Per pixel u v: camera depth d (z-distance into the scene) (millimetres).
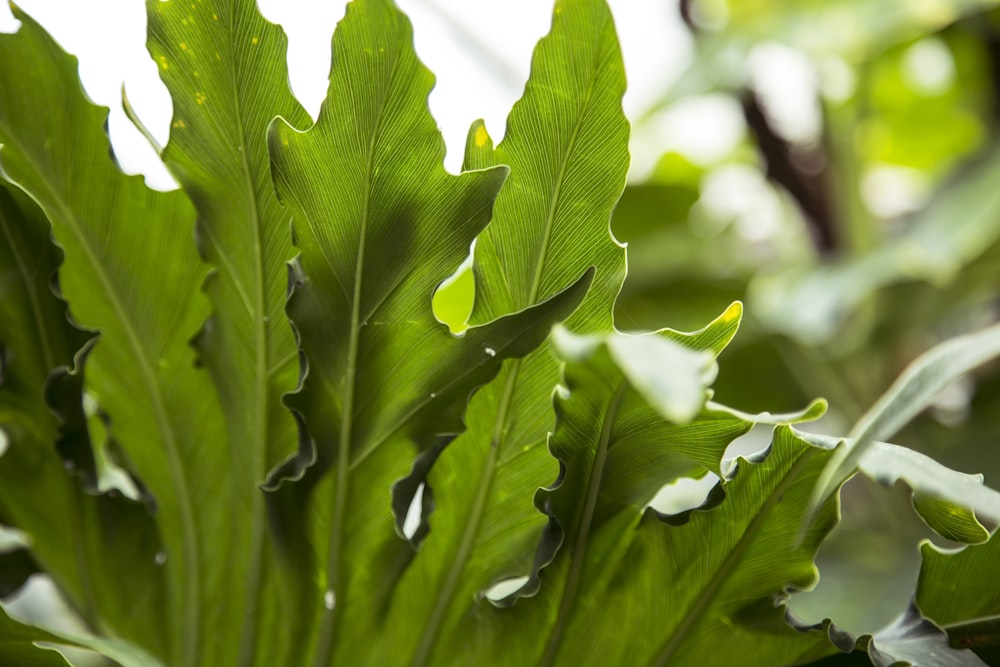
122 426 1118
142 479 1117
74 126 1074
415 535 1062
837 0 2555
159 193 1087
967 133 3068
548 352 1031
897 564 1992
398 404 1027
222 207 1054
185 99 1029
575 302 989
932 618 1065
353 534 1056
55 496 1113
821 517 1033
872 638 1027
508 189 1016
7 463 1105
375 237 1006
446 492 1062
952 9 2375
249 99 1026
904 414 996
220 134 1035
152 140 1051
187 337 1105
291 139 991
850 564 2002
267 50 1020
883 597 1846
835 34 2453
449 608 1073
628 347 886
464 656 1071
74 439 1094
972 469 2131
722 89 2623
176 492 1114
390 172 997
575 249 1020
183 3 1012
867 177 2996
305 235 1007
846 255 2553
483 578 1072
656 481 1028
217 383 1093
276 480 1054
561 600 1053
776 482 1030
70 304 1104
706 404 969
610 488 1023
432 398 1024
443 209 1000
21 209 1043
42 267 1059
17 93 1069
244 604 1097
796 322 2176
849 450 990
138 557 1112
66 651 1283
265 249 1054
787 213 2766
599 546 1045
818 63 2490
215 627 1104
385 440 1035
